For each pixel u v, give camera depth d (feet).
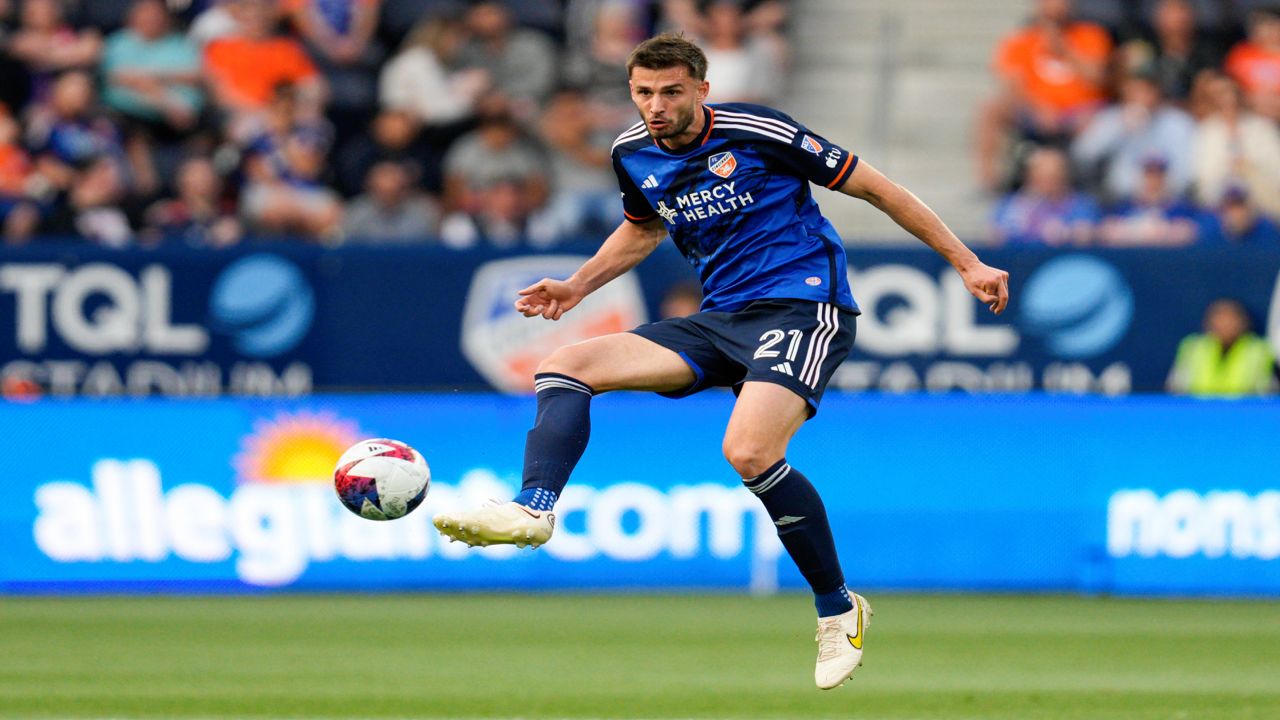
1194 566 118.83
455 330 132.46
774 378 55.42
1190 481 119.14
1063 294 130.62
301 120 160.86
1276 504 118.52
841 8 180.65
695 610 109.50
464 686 76.23
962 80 177.68
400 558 120.26
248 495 119.55
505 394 120.67
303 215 156.97
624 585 120.26
